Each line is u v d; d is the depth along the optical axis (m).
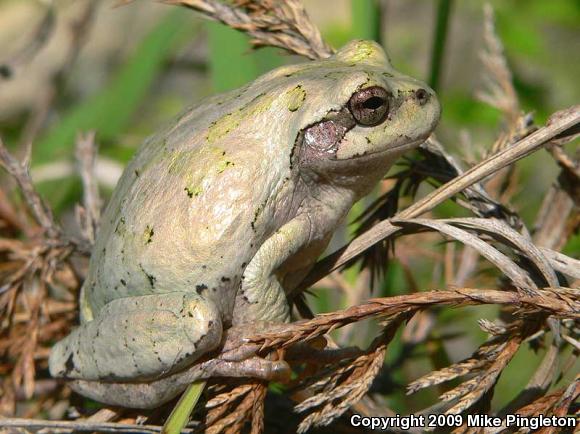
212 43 0.19
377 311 0.15
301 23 0.18
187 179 0.16
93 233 0.19
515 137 0.17
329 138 0.16
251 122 0.16
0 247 0.19
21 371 0.18
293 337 0.15
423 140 0.16
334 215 0.17
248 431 0.17
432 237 0.20
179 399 0.16
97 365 0.16
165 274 0.16
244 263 0.16
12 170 0.18
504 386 0.21
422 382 0.15
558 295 0.15
